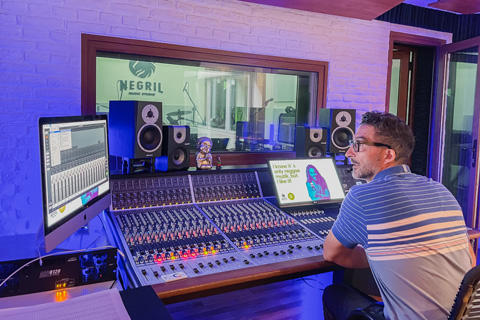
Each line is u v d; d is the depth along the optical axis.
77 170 1.67
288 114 4.07
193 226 2.07
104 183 1.99
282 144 4.12
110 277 1.49
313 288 3.29
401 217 1.46
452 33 4.68
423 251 1.42
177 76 5.23
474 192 4.23
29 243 1.58
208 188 2.52
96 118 1.89
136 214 2.19
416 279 1.41
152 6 3.10
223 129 4.89
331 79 3.91
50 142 1.44
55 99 2.89
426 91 4.88
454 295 1.41
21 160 2.85
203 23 3.29
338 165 3.00
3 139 2.79
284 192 2.49
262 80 4.35
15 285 1.35
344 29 3.92
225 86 4.78
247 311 2.89
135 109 2.46
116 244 1.84
